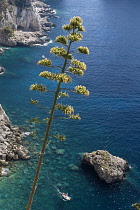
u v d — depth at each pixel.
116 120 94.19
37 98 104.38
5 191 62.09
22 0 171.62
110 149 79.88
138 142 83.69
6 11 161.75
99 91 113.94
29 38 161.62
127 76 131.12
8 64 131.62
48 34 179.62
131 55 160.00
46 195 62.19
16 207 58.72
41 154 27.31
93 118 94.19
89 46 169.62
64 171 69.44
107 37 189.12
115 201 62.00
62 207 59.72
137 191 64.88
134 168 72.38
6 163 69.25
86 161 71.50
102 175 66.62
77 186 65.31
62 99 105.50
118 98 109.12
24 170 68.31
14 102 99.88
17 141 77.81
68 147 78.50
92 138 83.81
